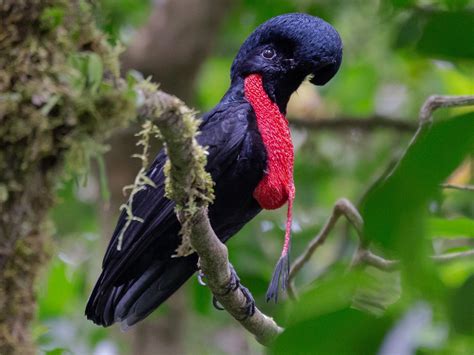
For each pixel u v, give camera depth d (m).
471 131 4.07
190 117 4.73
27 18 3.86
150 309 8.00
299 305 4.95
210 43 13.27
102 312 7.95
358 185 15.42
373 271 6.50
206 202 5.43
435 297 4.55
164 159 7.67
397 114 16.45
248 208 7.90
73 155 3.96
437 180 4.16
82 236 14.76
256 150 7.56
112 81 4.16
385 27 14.23
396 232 4.24
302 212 15.30
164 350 12.94
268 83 7.84
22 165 3.78
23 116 3.79
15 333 3.79
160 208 7.55
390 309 4.68
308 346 4.68
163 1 13.35
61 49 3.94
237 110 7.78
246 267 12.36
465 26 4.62
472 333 4.57
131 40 13.25
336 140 15.78
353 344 4.66
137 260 7.78
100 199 12.92
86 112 3.99
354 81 16.11
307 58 7.73
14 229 3.77
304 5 14.61
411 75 15.21
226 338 15.97
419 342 4.96
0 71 3.84
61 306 12.80
